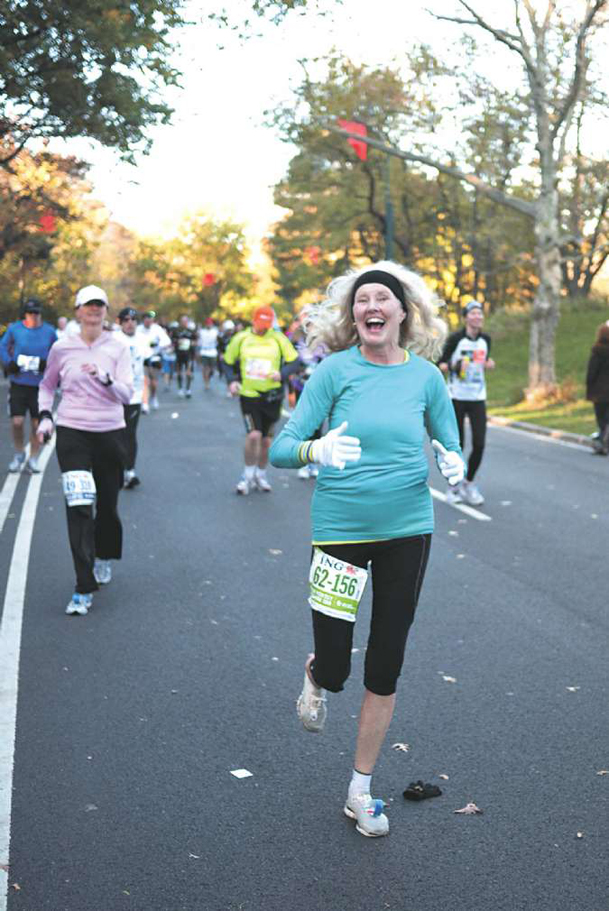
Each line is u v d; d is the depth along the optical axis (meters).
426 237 47.38
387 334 3.95
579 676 5.73
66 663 5.96
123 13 13.52
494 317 41.72
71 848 3.82
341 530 3.96
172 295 107.38
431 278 48.88
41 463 14.97
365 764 4.00
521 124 26.05
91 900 3.47
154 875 3.63
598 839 3.86
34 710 5.22
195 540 9.49
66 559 8.68
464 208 43.72
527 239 36.88
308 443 3.87
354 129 26.88
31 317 13.33
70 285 51.22
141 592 7.59
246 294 105.56
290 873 3.64
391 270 4.01
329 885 3.56
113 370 7.13
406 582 3.95
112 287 102.44
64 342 7.10
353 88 26.08
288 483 13.06
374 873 3.63
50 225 29.05
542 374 26.16
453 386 11.33
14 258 40.75
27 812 4.11
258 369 11.96
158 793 4.29
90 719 5.10
